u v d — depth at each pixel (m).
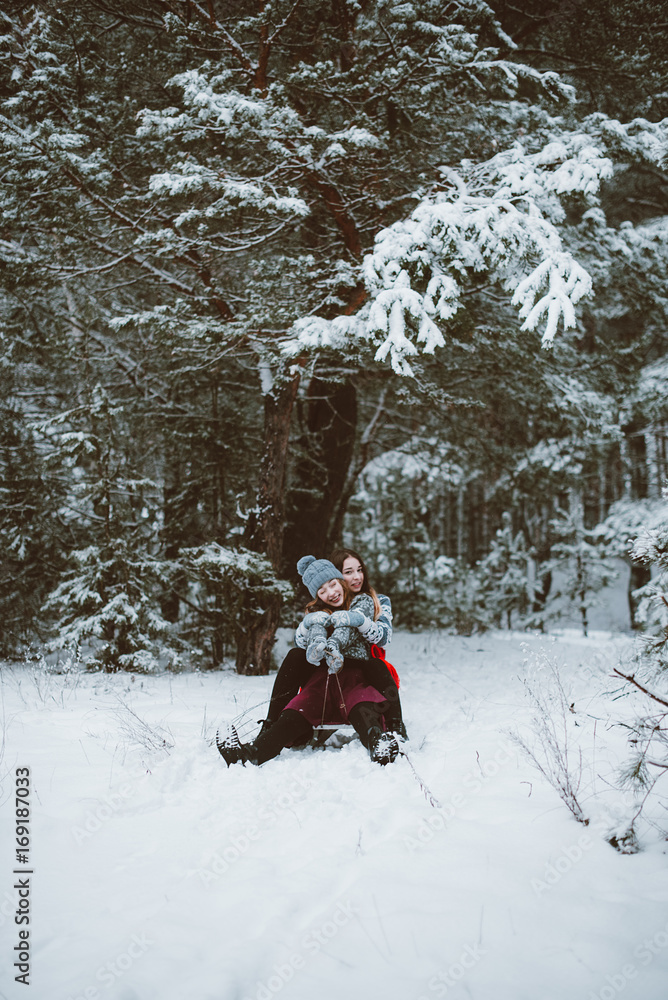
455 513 21.97
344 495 11.14
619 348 10.52
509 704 4.82
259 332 6.62
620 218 13.50
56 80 6.48
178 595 8.07
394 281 5.48
